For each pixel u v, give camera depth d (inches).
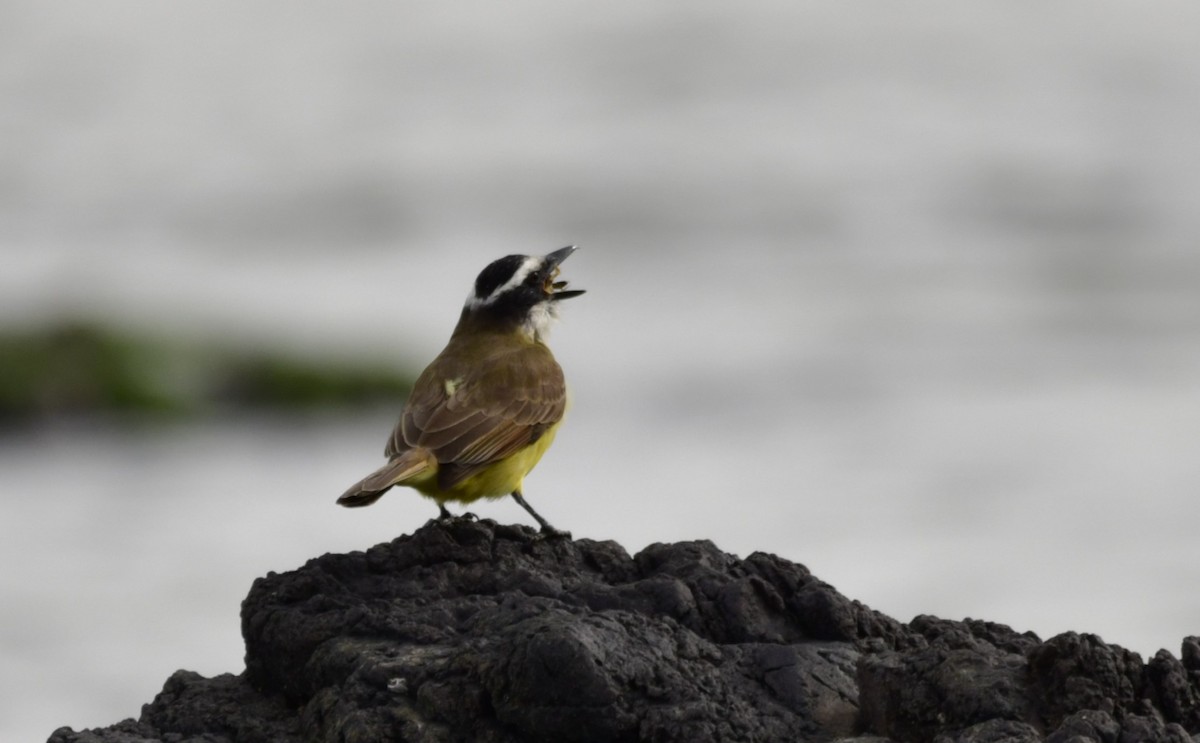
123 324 1957.4
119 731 342.3
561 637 304.5
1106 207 3850.9
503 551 372.8
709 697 311.7
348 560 367.6
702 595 348.2
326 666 336.2
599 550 374.6
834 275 2938.0
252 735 338.0
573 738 303.9
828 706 318.3
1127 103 6176.2
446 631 341.1
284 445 1720.0
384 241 3516.2
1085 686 293.6
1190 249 3179.1
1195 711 300.2
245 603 359.3
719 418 1798.7
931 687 302.2
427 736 311.0
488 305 485.1
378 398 1998.0
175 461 1632.6
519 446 442.6
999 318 2477.9
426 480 426.3
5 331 1891.0
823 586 350.9
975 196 4045.3
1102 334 2327.8
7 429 1813.5
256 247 3422.7
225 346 1979.6
